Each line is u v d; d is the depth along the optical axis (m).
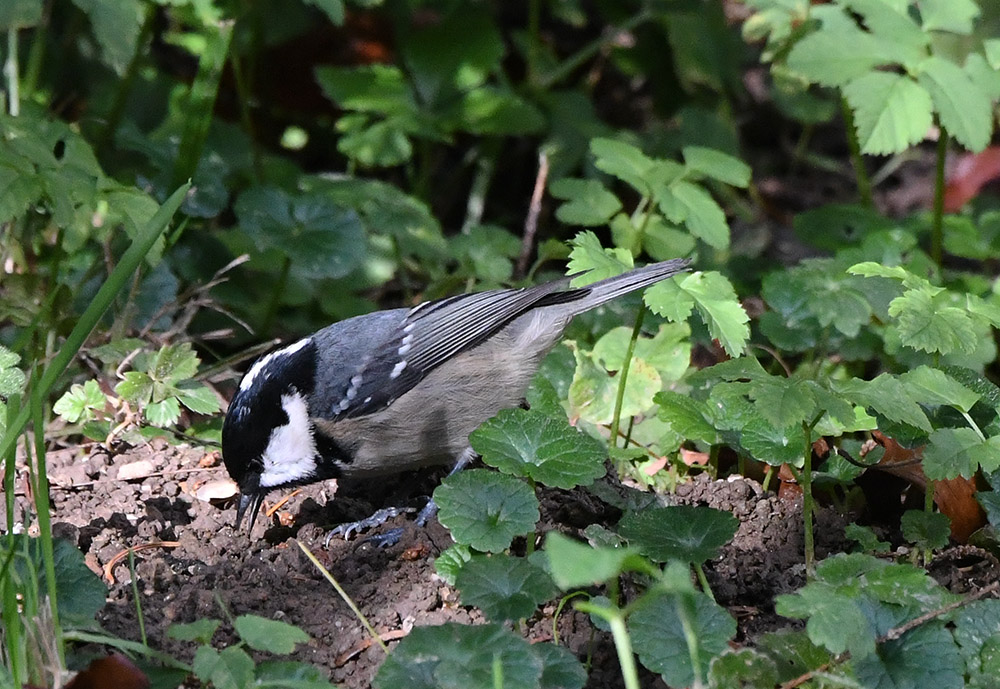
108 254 9.80
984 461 6.78
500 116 12.96
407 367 8.48
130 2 9.53
